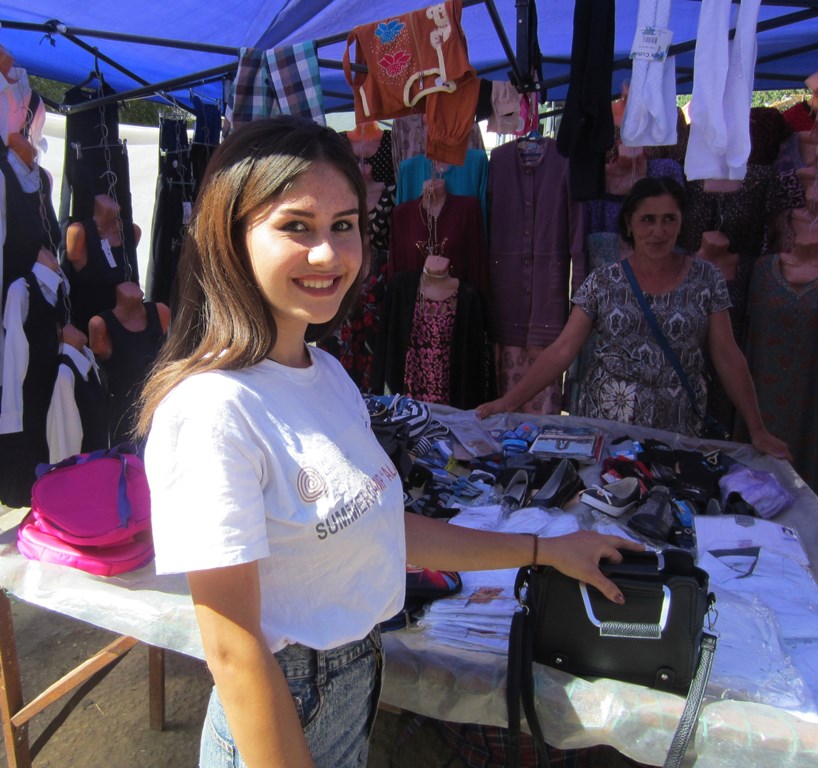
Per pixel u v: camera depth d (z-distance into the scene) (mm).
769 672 1309
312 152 858
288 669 954
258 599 842
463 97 2668
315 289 886
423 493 2240
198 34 3736
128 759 2385
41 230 2705
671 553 1291
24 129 2717
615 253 3533
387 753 2361
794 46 4066
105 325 2992
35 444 2711
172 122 4375
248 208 845
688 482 2260
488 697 1351
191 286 932
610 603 1259
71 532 1594
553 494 2150
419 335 3768
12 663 1775
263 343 885
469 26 3797
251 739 828
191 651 1476
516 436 2650
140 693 2695
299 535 898
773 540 1853
